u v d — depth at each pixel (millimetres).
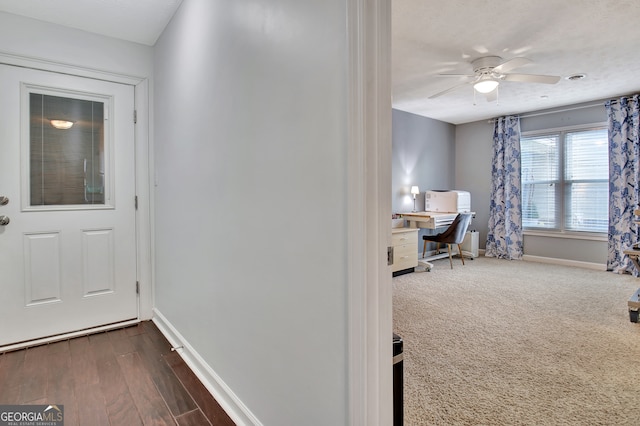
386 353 970
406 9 2408
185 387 1818
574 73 3627
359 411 918
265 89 1310
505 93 4340
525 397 1737
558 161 5074
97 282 2594
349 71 922
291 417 1198
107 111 2605
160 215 2641
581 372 1986
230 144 1571
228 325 1624
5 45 2219
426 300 3365
